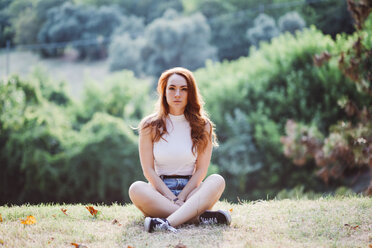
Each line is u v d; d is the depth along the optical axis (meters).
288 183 14.48
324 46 14.41
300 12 29.64
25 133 14.41
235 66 18.55
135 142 14.81
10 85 15.73
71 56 46.44
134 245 2.76
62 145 14.62
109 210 4.05
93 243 2.87
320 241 2.78
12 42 45.75
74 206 4.35
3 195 14.28
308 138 10.23
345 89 13.02
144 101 18.86
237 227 3.21
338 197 4.37
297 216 3.50
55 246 2.76
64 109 18.64
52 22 43.66
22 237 2.96
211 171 14.55
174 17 37.09
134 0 44.38
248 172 14.99
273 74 15.42
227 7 37.03
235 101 15.69
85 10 43.09
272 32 29.23
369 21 8.73
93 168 14.36
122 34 39.28
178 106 3.57
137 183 3.37
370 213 3.44
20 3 45.56
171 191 3.48
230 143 14.99
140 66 34.28
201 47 32.38
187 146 3.56
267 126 14.34
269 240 2.84
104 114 15.42
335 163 8.58
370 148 7.29
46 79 19.81
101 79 38.19
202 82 18.38
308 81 14.23
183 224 3.29
